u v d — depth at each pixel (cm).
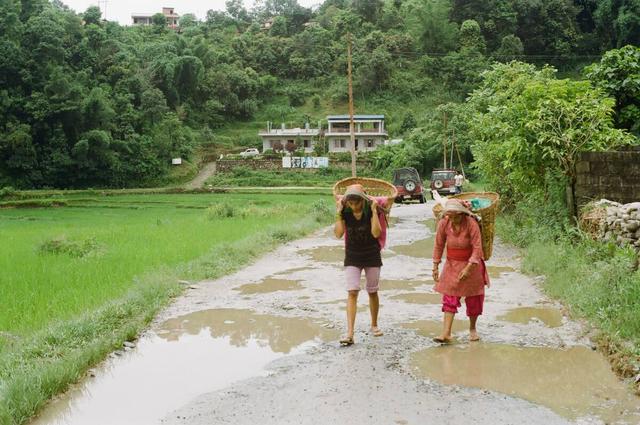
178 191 4834
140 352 598
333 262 1169
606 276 707
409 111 7956
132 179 6244
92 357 561
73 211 3161
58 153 5878
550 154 1241
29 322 709
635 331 564
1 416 415
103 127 6238
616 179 1151
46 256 1270
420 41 9881
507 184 1767
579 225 1098
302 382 495
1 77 6112
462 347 584
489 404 438
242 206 2627
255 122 8794
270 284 948
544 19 9462
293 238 1588
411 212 2428
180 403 460
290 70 9912
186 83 8406
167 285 891
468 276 591
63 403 466
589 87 1285
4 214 2962
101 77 6981
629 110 1483
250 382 502
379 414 423
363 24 10356
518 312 720
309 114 8944
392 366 528
